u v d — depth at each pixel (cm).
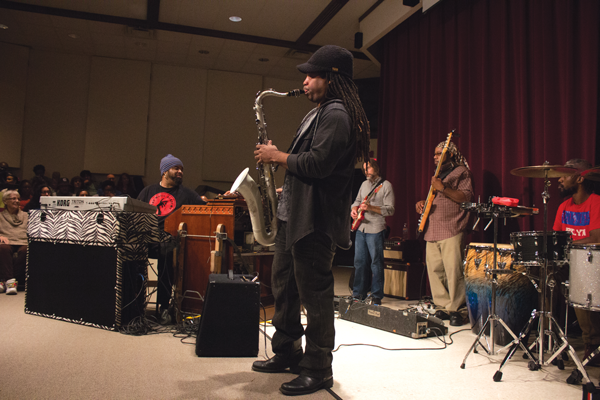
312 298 175
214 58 783
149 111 809
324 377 178
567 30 331
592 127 311
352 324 319
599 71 315
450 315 340
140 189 782
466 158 434
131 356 219
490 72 411
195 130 828
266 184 205
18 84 737
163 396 168
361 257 409
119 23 646
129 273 275
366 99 804
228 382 185
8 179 668
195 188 819
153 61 805
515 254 238
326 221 169
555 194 335
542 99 353
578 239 277
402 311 289
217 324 223
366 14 596
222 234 286
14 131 733
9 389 169
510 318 272
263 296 345
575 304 208
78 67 779
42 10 611
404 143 548
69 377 185
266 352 232
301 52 736
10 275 419
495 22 407
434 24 491
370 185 423
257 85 857
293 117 873
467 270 300
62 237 288
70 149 771
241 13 611
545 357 243
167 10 608
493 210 246
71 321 285
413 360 231
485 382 201
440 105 475
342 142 165
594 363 232
